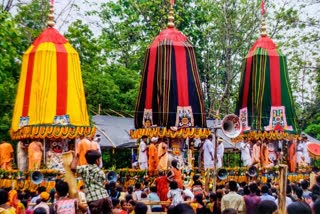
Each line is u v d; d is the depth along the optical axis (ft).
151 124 106.32
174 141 105.09
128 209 59.00
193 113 105.70
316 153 116.06
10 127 106.11
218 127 83.56
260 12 162.40
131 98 146.72
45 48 97.91
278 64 120.47
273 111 118.73
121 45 168.45
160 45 107.65
